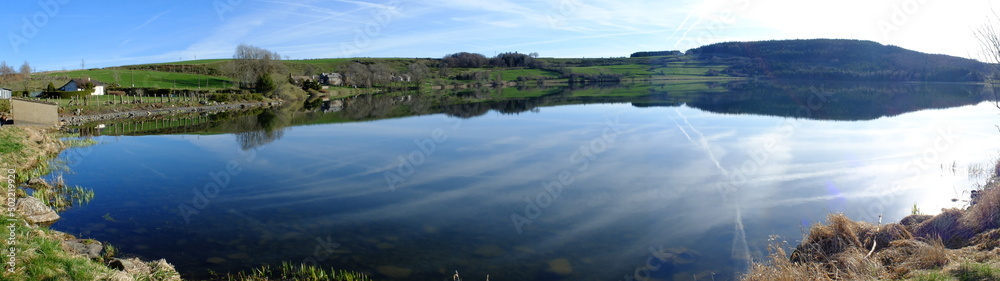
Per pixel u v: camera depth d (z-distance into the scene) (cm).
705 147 2462
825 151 2273
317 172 2033
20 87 6234
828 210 1391
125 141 2992
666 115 4053
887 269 825
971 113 3819
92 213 1441
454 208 1500
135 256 1095
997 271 675
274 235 1257
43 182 1698
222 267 1042
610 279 977
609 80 11981
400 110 5294
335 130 3494
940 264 770
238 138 3122
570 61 15525
